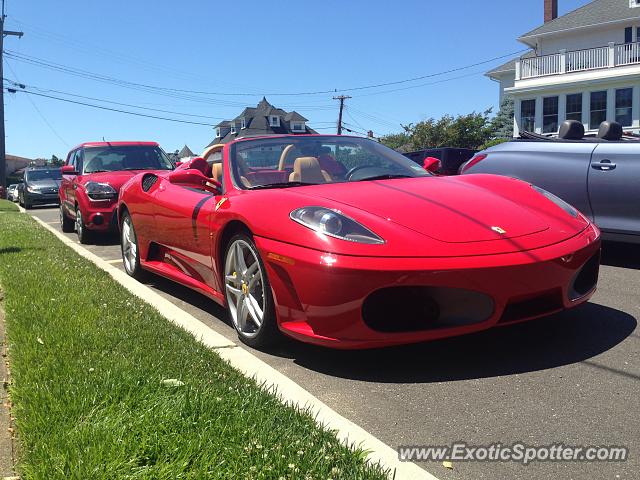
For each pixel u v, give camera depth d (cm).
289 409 258
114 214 854
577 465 220
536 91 2927
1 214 1426
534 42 3141
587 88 2775
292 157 435
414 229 313
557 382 292
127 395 259
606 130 589
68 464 207
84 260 643
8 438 234
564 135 620
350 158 447
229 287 385
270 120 6462
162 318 405
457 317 299
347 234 307
